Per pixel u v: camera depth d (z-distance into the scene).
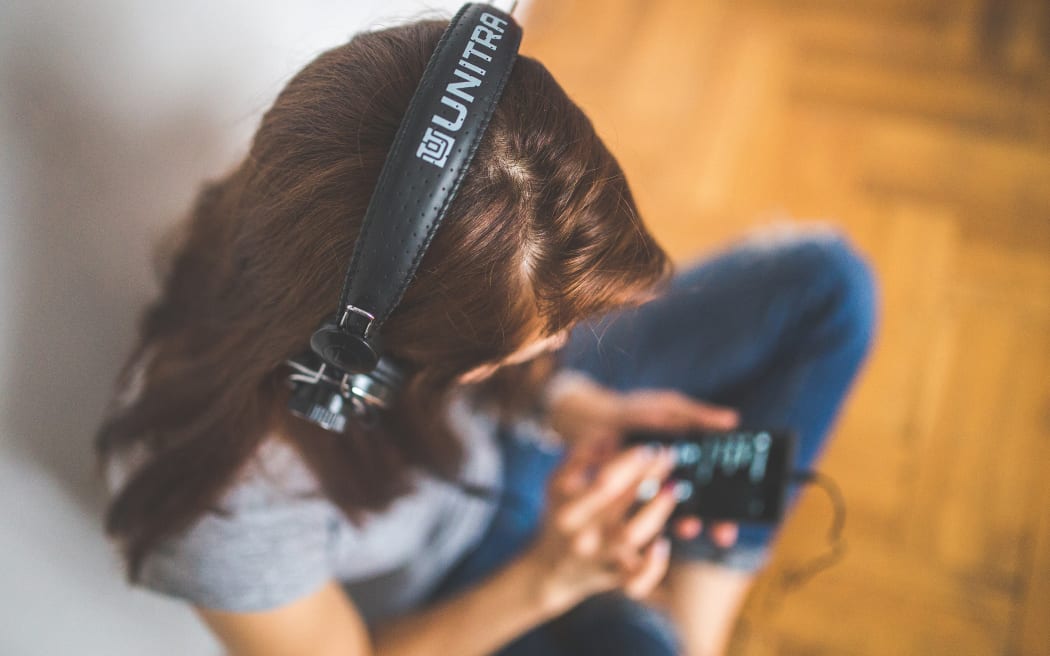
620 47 1.59
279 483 0.64
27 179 0.58
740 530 0.92
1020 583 1.22
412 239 0.40
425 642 0.78
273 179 0.47
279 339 0.51
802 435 0.98
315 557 0.68
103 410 0.74
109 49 0.61
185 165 0.74
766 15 1.61
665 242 1.45
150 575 0.65
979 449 1.30
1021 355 1.34
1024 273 1.39
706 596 0.95
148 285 0.75
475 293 0.45
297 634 0.69
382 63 0.45
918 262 1.41
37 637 0.76
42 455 0.68
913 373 1.34
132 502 0.62
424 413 0.65
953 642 1.20
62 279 0.64
